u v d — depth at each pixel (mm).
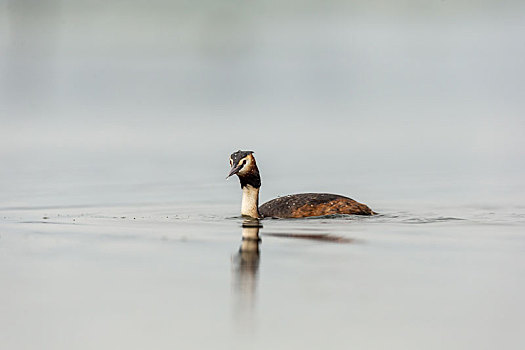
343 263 13164
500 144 28312
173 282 12141
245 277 12336
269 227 16281
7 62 46188
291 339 9875
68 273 12648
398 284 11961
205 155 26922
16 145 28672
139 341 9820
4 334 10070
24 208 18438
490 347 9625
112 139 29953
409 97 38875
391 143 28984
